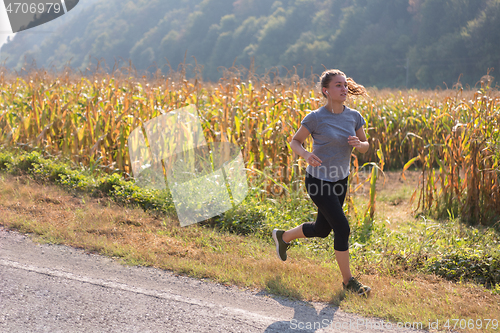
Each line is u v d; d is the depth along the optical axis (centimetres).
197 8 12100
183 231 480
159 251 418
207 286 349
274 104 671
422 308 322
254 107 702
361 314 312
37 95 801
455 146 619
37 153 698
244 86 777
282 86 759
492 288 372
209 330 274
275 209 556
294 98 736
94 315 284
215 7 10650
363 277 381
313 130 345
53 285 326
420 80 6116
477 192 588
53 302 298
